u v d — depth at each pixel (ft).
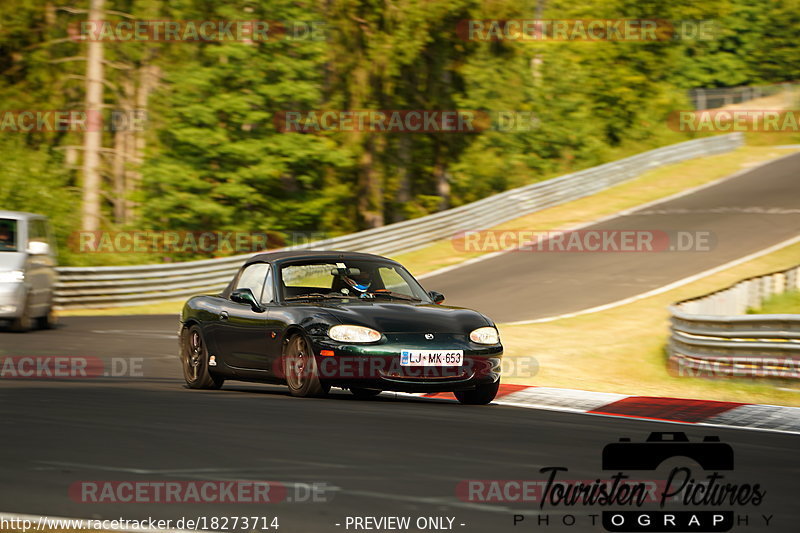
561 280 265.13
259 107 413.80
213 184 406.82
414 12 451.94
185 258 397.80
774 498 58.13
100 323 212.43
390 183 497.05
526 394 112.06
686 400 106.22
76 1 455.63
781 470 66.44
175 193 391.86
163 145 418.92
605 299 235.40
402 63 463.83
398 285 111.45
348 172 476.95
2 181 387.14
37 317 188.03
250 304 106.01
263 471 62.69
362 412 88.99
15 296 177.78
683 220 342.03
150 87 447.42
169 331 197.36
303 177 421.59
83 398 97.40
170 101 412.36
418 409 93.66
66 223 384.88
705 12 597.93
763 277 205.87
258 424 80.53
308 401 95.96
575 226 347.97
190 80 398.01
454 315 102.99
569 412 97.96
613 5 596.29
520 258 305.12
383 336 96.89
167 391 107.14
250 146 399.65
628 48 594.65
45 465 63.93
